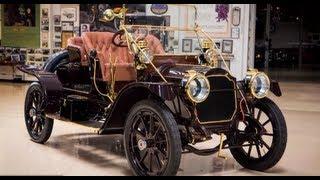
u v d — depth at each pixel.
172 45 9.90
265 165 4.56
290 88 11.40
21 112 7.65
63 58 5.92
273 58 20.72
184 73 4.38
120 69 5.03
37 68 5.89
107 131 4.68
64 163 4.82
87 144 5.65
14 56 11.58
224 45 9.88
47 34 11.25
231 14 9.80
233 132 4.52
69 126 6.65
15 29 11.52
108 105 5.00
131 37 4.76
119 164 4.81
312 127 6.75
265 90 4.54
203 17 9.92
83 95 5.37
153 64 4.66
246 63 9.86
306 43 21.98
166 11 10.00
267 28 17.58
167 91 4.02
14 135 6.05
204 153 4.33
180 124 4.26
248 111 4.61
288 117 7.51
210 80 4.30
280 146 4.46
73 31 10.95
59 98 5.34
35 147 5.46
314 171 4.64
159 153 4.25
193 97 4.09
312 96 10.02
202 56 5.12
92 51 5.14
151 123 4.20
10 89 10.36
